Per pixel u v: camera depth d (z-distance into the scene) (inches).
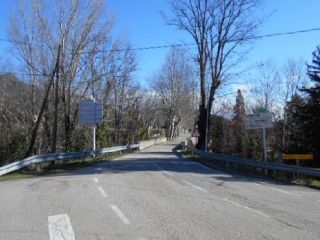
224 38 1897.1
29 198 583.2
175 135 5241.1
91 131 2175.2
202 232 375.6
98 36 2003.0
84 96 2068.2
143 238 351.9
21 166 1020.5
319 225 414.3
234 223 417.1
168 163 1360.7
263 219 441.4
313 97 1385.3
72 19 1904.5
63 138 1969.7
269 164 998.4
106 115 2384.4
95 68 2094.0
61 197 586.9
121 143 2802.7
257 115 1133.1
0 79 2176.4
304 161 1347.2
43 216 448.8
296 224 417.4
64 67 1899.6
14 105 2159.2
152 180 823.1
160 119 5300.2
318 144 1342.3
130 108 3043.8
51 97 1958.7
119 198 575.5
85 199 565.6
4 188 714.8
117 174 951.6
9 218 440.1
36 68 2011.6
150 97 4443.9
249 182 844.0
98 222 415.8
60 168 1176.8
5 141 1798.7
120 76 2431.1
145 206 509.7
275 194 661.9
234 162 1225.4
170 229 385.7
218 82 1909.4
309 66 1435.8
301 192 703.1
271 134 1918.1
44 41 1974.7
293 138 1437.0
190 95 4456.2
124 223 410.9
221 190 692.7
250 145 1953.7
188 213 467.5
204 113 1939.0
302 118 1393.9
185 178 883.4
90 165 1289.4
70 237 356.8
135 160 1528.1
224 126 2281.0
